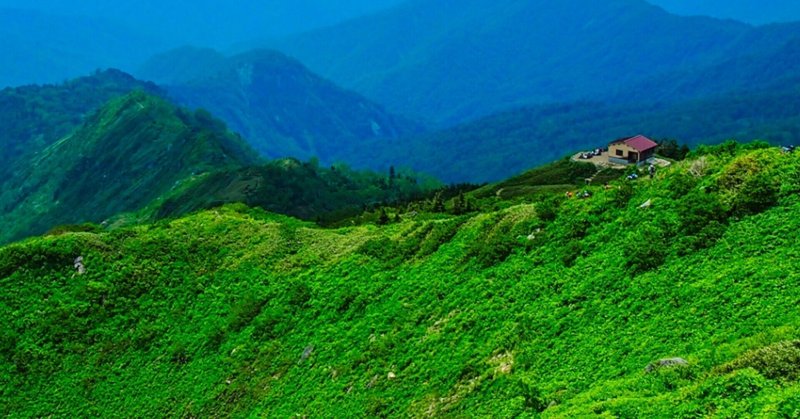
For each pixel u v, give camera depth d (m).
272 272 81.12
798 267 42.47
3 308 78.56
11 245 88.50
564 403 38.59
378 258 75.12
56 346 75.62
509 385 44.81
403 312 62.72
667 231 52.94
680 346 40.34
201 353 72.62
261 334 71.00
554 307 51.53
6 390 71.56
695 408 31.61
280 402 60.53
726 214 51.62
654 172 65.38
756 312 40.12
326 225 122.19
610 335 45.16
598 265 53.91
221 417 63.56
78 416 69.06
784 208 49.44
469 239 69.06
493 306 55.56
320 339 65.81
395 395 52.19
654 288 47.69
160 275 84.06
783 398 29.69
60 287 81.75
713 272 46.31
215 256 86.56
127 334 77.25
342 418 53.28
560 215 63.12
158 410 67.69
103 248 86.19
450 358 52.78
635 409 33.25
